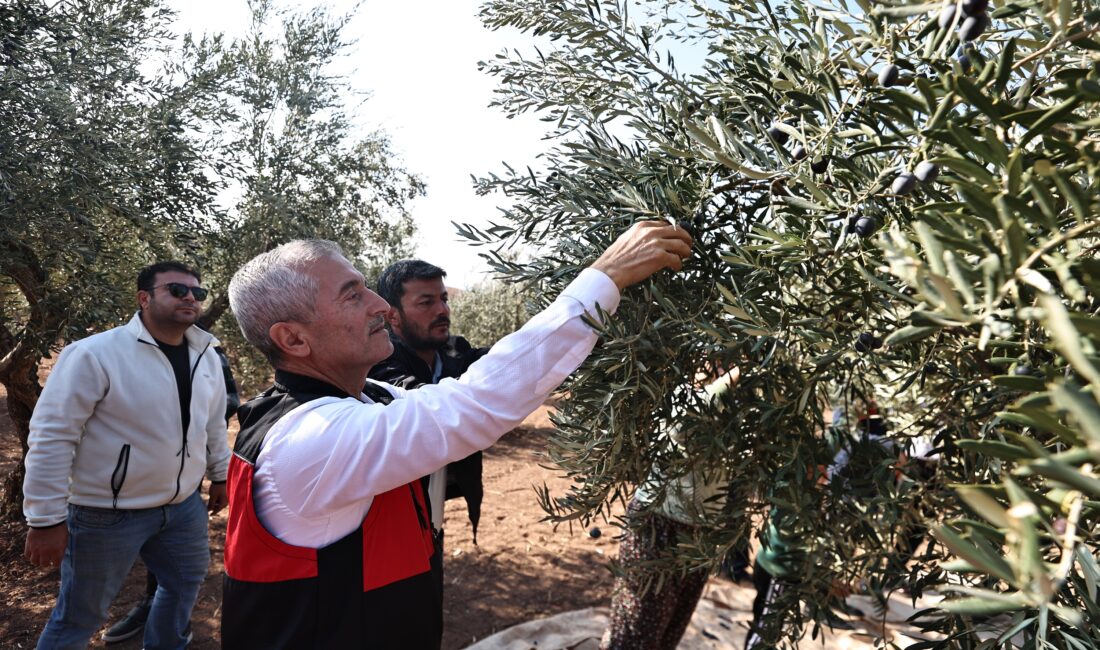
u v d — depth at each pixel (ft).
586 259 3.75
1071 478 1.18
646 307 3.45
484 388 3.55
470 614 11.22
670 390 3.59
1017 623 2.31
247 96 17.98
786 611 3.91
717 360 3.58
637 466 3.75
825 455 3.69
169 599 8.35
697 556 3.93
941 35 2.40
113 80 13.93
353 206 20.92
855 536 3.75
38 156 11.83
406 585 3.99
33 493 7.10
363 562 3.83
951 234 1.87
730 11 3.76
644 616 7.23
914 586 3.63
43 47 12.67
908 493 3.58
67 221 12.05
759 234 2.94
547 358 3.48
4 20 11.75
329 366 4.12
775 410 3.41
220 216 15.43
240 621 3.83
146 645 8.40
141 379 7.68
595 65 4.14
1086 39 1.94
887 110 2.31
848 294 3.01
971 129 2.43
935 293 1.67
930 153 2.43
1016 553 1.32
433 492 6.44
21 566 11.91
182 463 8.05
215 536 13.92
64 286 12.51
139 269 15.23
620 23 4.03
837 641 9.48
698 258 3.64
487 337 37.17
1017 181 1.66
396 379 7.24
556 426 3.90
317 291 3.96
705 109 3.56
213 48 17.51
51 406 7.18
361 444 3.59
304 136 18.94
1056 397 1.13
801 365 3.67
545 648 9.87
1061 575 1.38
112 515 7.62
